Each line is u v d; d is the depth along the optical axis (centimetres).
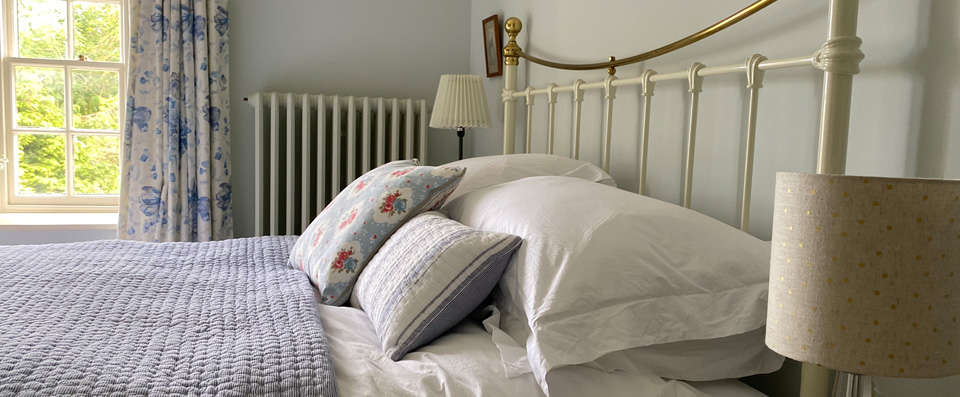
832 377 128
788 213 88
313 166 322
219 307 132
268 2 315
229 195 306
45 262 169
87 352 105
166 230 293
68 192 313
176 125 288
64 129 311
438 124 267
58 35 309
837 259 82
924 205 80
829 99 114
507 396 106
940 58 112
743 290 121
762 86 147
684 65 181
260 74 316
